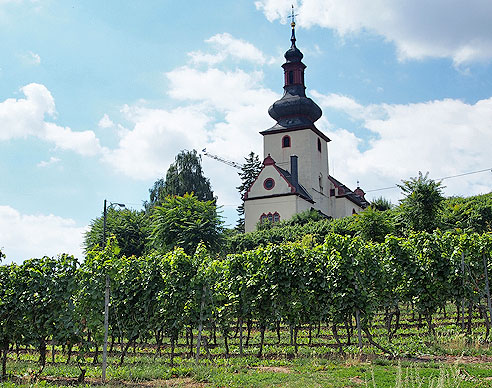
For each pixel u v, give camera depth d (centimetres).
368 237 3369
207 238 3719
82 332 1333
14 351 1877
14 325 1372
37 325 1363
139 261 1800
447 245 1786
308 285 1692
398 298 1817
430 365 1238
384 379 1102
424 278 1772
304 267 1706
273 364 1428
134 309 1716
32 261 1393
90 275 1334
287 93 7506
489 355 1405
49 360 1681
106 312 1282
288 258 1727
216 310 1673
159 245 3781
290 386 1089
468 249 1792
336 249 1650
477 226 3431
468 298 1756
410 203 3191
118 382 1220
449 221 3512
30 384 1167
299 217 5728
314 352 1574
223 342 2095
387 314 1888
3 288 1386
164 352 1872
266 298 1730
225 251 3944
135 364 1538
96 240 4306
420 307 1770
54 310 1345
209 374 1270
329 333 2205
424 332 1984
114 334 1772
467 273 1755
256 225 5966
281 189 6272
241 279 1756
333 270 1638
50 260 1373
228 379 1205
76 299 1337
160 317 1666
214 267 1620
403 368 1218
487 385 1015
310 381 1129
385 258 1838
